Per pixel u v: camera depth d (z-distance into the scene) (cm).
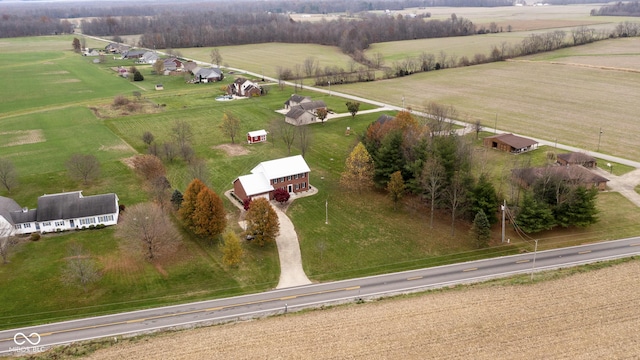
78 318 6462
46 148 12781
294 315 6319
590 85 18288
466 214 8662
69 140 13425
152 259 7744
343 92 19012
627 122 14025
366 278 7275
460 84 19612
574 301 6281
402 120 10912
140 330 6181
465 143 9869
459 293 6662
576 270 7069
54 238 8412
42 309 6656
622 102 15975
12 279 7262
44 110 16688
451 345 5544
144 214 7888
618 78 19012
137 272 7438
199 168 10331
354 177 9650
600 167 10869
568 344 5484
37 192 10144
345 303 6612
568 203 8188
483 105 16375
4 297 6875
